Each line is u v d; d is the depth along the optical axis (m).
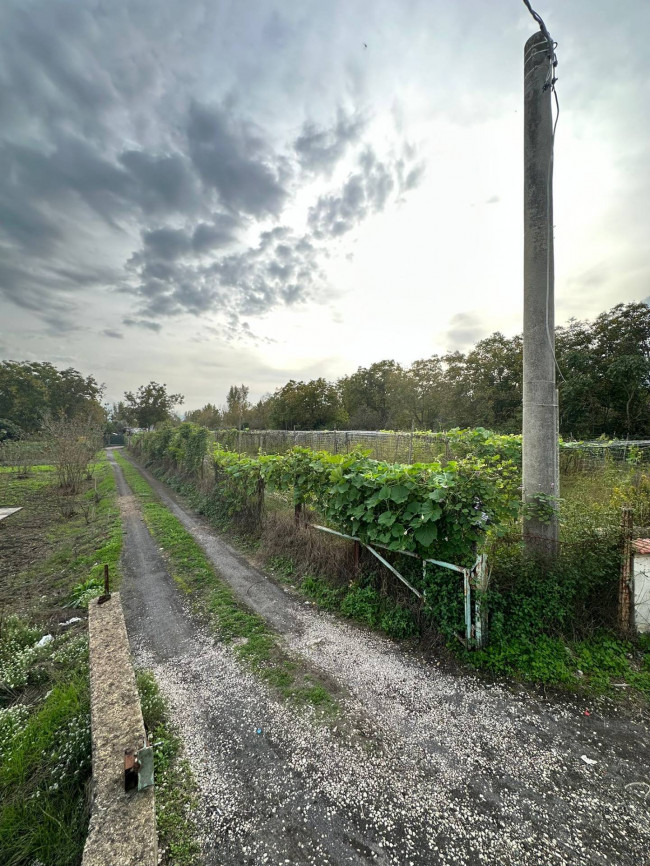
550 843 2.03
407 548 4.04
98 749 2.15
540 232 4.32
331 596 5.05
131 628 4.68
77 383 57.94
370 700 3.21
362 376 41.84
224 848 2.08
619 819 2.14
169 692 3.44
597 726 2.84
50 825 2.26
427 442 11.77
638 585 3.68
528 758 2.57
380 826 2.16
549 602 3.69
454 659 3.69
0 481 18.03
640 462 9.65
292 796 2.38
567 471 10.16
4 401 45.12
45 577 6.75
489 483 3.74
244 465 8.34
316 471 5.61
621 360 19.94
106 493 15.38
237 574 6.28
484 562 3.66
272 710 3.15
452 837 2.08
